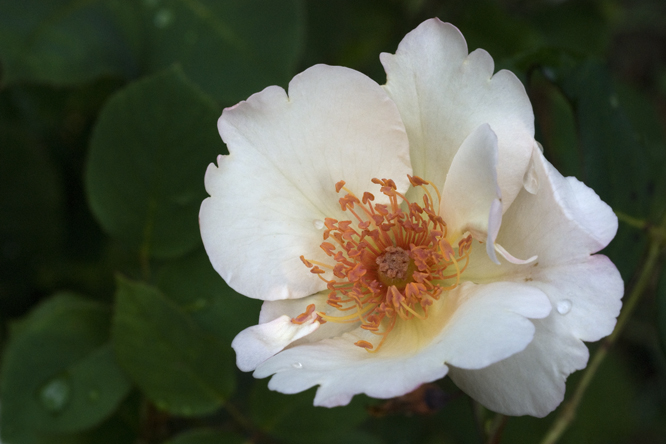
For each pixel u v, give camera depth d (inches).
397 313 9.8
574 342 8.9
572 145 11.8
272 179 9.7
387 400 10.2
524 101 9.2
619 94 13.1
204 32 11.8
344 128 9.7
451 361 8.7
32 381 10.7
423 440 13.5
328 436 10.9
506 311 8.8
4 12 11.6
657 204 12.2
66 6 11.8
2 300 13.1
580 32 14.4
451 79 9.4
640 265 10.9
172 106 10.6
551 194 9.0
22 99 13.1
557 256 9.1
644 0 17.5
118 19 11.9
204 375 10.7
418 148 9.7
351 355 9.4
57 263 13.2
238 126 9.6
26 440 10.6
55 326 10.9
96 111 13.3
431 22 9.4
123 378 10.9
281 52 11.8
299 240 9.8
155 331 10.5
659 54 18.3
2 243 12.9
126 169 10.8
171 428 12.0
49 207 13.0
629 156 10.9
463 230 9.5
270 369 9.0
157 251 11.0
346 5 14.0
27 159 12.7
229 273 9.5
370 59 14.5
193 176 10.8
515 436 12.5
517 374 9.0
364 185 9.8
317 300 9.8
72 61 11.7
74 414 10.7
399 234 10.1
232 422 11.2
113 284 13.3
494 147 8.8
